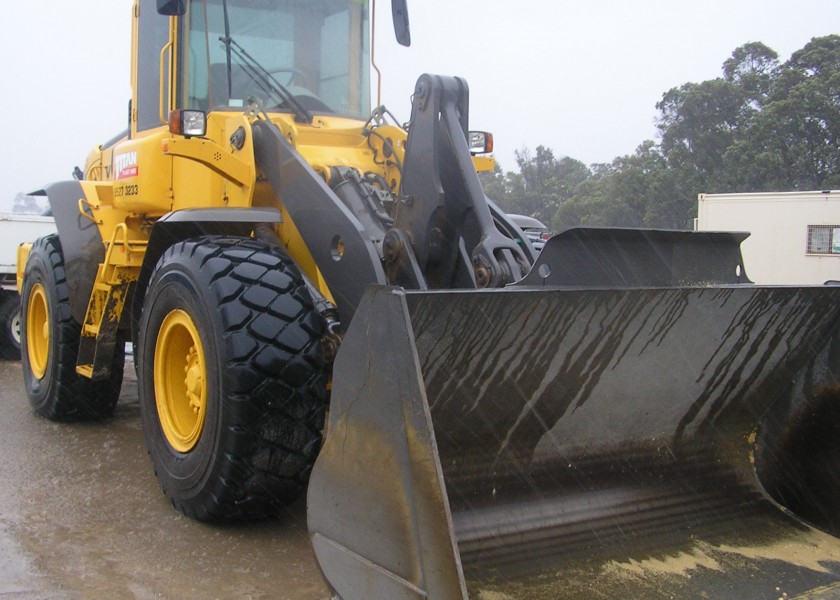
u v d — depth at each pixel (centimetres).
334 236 325
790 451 318
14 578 286
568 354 263
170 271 340
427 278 334
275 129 366
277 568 297
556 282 267
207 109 413
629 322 268
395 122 404
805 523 308
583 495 280
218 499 315
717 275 306
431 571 198
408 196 327
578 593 242
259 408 302
